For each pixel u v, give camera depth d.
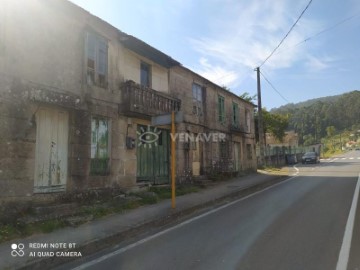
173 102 14.69
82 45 10.34
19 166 8.06
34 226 7.52
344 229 7.41
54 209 8.59
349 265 5.20
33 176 8.43
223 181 18.42
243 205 11.28
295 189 14.92
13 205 7.87
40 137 9.06
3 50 7.90
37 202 8.65
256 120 33.59
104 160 11.05
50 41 9.23
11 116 7.96
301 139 101.69
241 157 24.16
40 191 8.98
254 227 7.82
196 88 18.22
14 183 7.92
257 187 16.64
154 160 14.04
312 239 6.67
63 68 9.61
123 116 12.08
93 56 10.83
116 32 11.68
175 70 15.95
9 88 7.96
